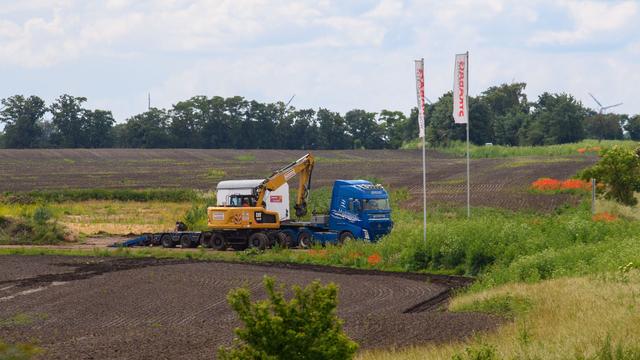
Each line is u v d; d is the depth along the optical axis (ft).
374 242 249.55
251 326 74.18
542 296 137.59
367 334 123.03
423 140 224.53
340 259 226.99
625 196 322.34
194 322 144.15
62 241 291.58
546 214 313.73
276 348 74.02
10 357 93.30
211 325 140.15
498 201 375.25
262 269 212.84
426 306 158.20
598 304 122.42
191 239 273.95
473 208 342.85
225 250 268.00
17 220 301.63
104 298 169.99
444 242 213.25
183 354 114.93
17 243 287.07
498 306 140.15
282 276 199.11
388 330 125.08
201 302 163.73
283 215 273.75
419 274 205.36
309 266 221.66
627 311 113.19
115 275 201.46
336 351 74.33
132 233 315.17
